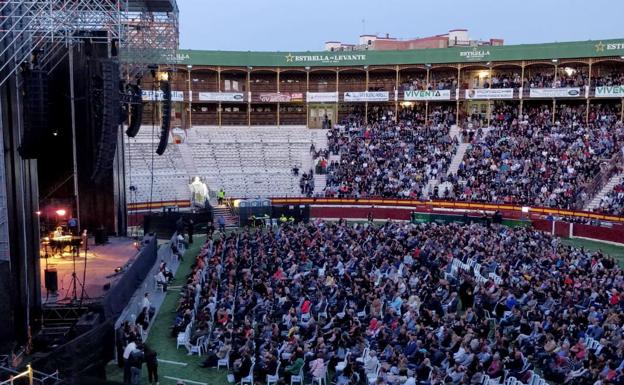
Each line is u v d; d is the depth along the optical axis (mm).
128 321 23047
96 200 40188
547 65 65375
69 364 18016
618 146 54656
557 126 60125
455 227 39000
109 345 20703
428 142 61812
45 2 25016
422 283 26578
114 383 16141
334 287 25844
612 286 26016
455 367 17781
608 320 21328
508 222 49125
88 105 27000
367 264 30078
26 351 22406
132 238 39938
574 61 60875
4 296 20609
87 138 27312
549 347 20391
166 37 38250
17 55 23078
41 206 37156
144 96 62219
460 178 56375
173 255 38500
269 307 24531
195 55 65750
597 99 63594
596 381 17203
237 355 20781
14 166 22531
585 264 30109
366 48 90312
